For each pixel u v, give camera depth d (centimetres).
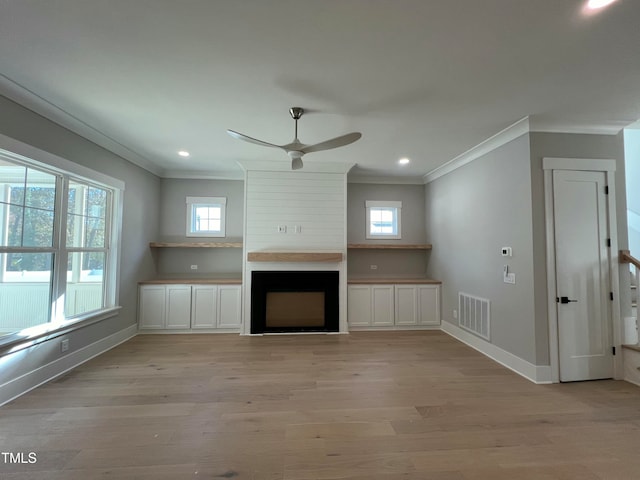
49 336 309
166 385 301
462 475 183
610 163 329
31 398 272
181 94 269
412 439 217
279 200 490
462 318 453
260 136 367
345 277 496
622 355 321
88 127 342
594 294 321
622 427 233
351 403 267
